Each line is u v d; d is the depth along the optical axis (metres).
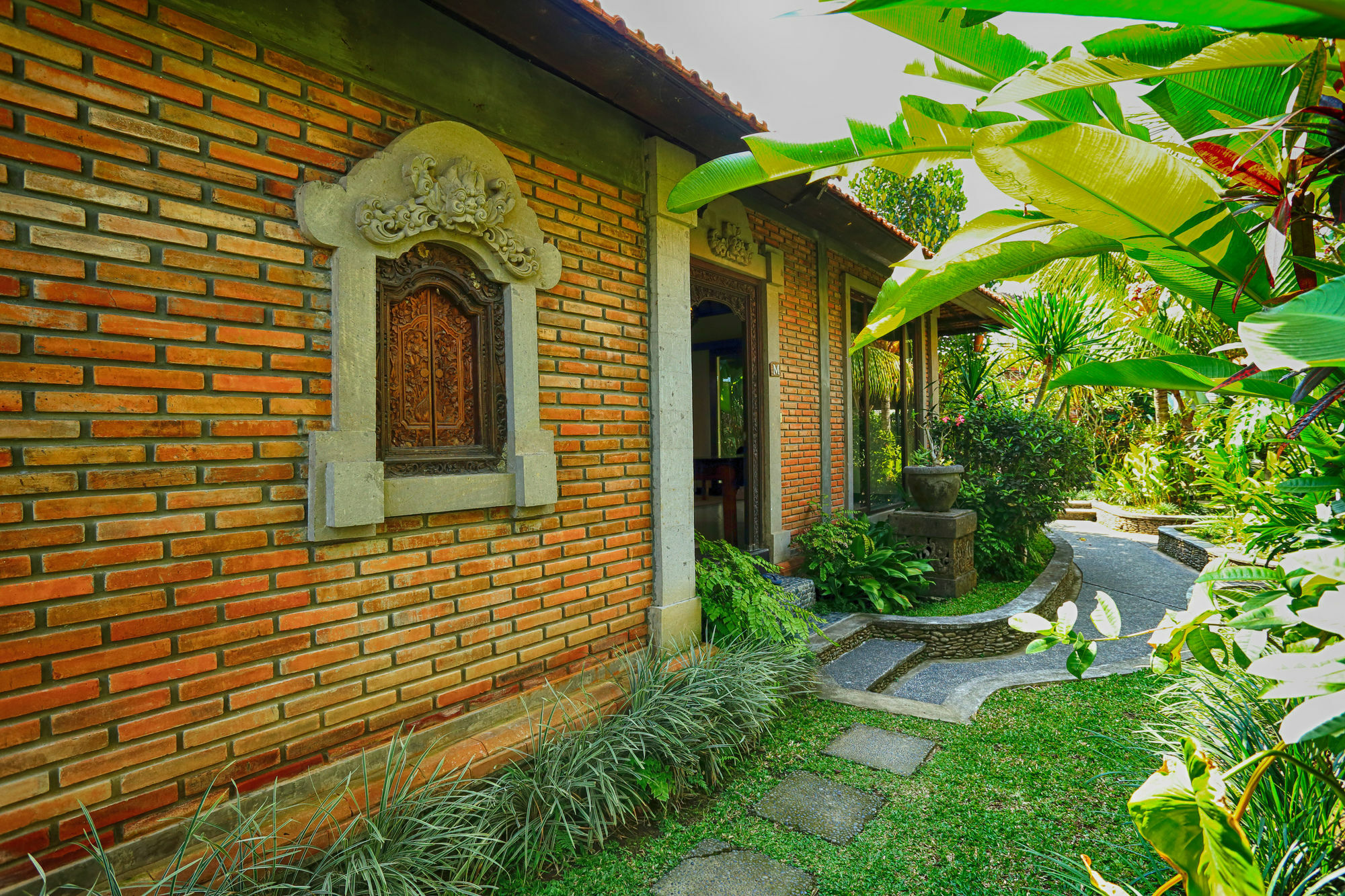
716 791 3.25
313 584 2.66
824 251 7.13
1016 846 2.73
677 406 4.32
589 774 2.94
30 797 2.00
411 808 2.51
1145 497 12.39
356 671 2.79
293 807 2.52
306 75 2.69
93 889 1.93
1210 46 1.11
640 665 3.71
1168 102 1.47
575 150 3.78
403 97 3.00
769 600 4.59
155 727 2.25
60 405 2.08
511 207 3.34
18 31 2.02
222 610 2.41
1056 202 1.36
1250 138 1.37
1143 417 13.60
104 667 2.14
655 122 3.89
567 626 3.69
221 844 2.27
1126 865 2.52
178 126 2.34
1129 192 1.26
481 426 3.34
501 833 2.74
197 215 2.38
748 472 6.10
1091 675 4.68
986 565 7.54
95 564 2.13
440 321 3.20
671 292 4.31
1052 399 11.72
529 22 2.99
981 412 8.32
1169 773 1.05
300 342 2.64
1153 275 1.57
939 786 3.22
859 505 8.15
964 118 1.62
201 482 2.38
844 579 6.04
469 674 3.21
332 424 2.73
